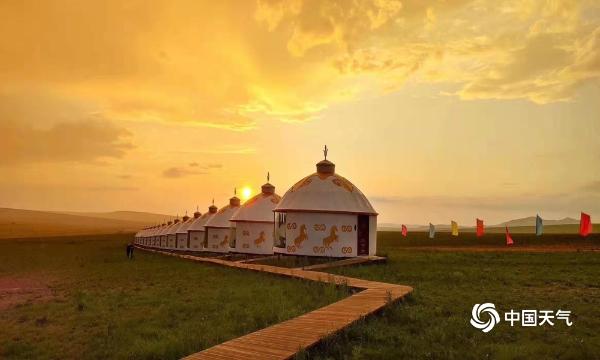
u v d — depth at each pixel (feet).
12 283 93.91
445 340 35.91
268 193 151.02
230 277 85.25
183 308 53.62
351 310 42.91
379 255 117.50
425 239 363.15
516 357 31.60
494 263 106.73
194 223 214.69
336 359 32.04
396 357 31.96
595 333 38.63
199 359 29.40
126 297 66.08
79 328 46.85
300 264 103.55
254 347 31.71
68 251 238.68
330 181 115.14
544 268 92.68
